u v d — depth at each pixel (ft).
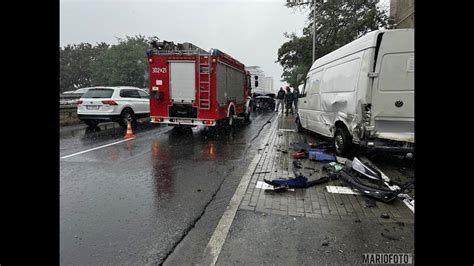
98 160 24.07
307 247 10.85
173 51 36.04
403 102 20.58
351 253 10.49
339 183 17.94
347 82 23.62
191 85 36.09
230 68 41.68
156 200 15.48
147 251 10.69
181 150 28.30
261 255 10.34
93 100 42.47
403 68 20.44
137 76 186.09
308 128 35.55
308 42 86.33
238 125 48.93
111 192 16.62
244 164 22.97
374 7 70.23
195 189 17.21
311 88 34.14
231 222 12.77
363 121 21.09
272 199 15.38
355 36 72.43
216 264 9.84
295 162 22.80
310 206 14.52
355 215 13.53
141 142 32.71
